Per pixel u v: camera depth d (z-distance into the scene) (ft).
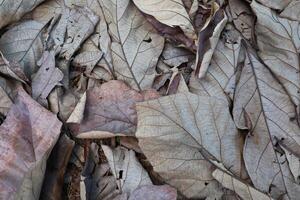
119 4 1.21
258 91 1.13
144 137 1.05
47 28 1.24
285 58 1.15
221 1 1.21
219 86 1.14
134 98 1.13
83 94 1.14
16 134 1.08
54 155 1.11
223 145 1.08
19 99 1.11
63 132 1.14
